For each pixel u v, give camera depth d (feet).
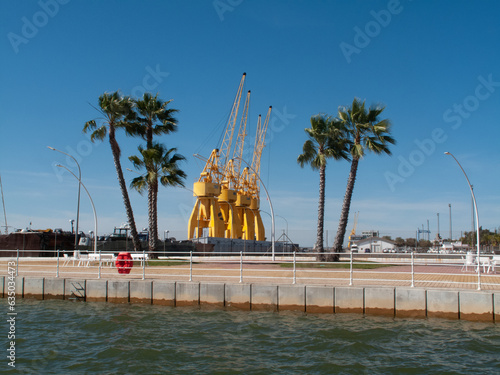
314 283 60.90
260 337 47.29
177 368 38.11
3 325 52.90
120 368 38.11
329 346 43.96
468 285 59.41
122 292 65.36
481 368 37.81
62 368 38.14
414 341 45.32
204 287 61.98
